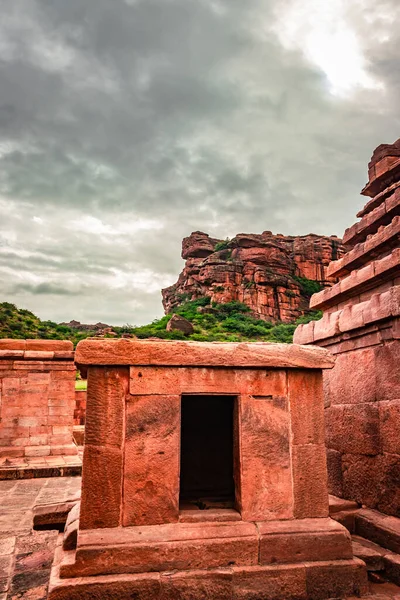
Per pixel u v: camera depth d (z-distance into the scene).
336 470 5.97
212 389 4.38
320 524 4.21
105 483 4.02
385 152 7.30
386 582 4.24
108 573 3.72
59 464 10.81
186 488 5.63
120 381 4.23
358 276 6.11
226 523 4.11
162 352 4.29
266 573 3.84
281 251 70.81
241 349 4.46
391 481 4.95
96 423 4.11
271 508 4.25
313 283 69.94
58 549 4.32
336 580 3.94
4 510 7.36
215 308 63.78
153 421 4.20
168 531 3.96
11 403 12.26
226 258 71.31
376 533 4.76
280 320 63.34
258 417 4.42
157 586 3.66
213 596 3.72
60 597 3.52
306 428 4.50
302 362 4.53
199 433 5.82
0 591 4.25
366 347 5.64
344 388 5.98
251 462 4.31
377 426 5.25
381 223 6.66
